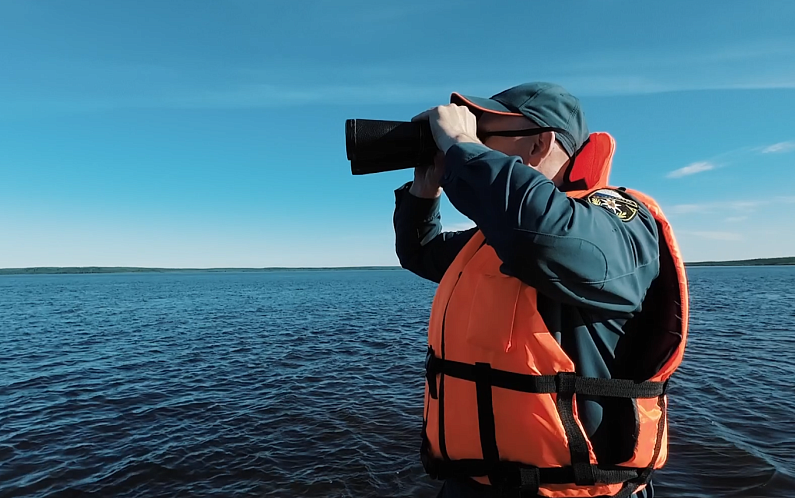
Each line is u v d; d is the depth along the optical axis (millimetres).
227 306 33594
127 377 11500
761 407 8148
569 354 1327
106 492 5805
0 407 9164
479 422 1390
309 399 9375
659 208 1441
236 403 9219
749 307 25578
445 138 1440
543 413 1301
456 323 1516
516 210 1165
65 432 7766
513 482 1347
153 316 26562
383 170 1688
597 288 1200
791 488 5344
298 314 26859
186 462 6527
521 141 1500
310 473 6148
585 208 1217
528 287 1347
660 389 1389
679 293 1333
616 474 1316
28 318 25859
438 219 2324
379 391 9906
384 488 5762
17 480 6117
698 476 5688
